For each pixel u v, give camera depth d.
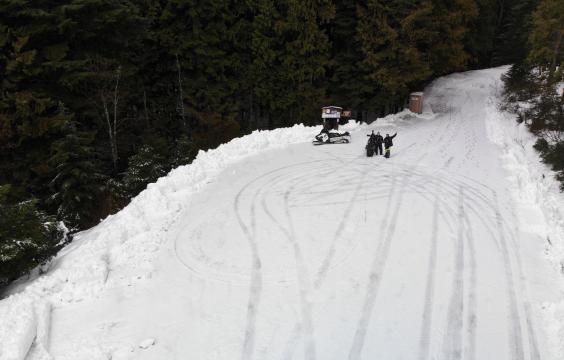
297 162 17.77
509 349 7.26
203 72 29.14
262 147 19.94
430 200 13.58
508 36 53.84
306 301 8.49
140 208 12.59
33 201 9.52
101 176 17.20
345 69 30.22
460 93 37.38
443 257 10.10
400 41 28.44
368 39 28.58
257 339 7.48
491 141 22.06
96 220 16.80
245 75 30.31
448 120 28.14
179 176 15.04
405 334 7.58
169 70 28.30
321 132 20.97
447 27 31.34
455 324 7.85
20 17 18.62
